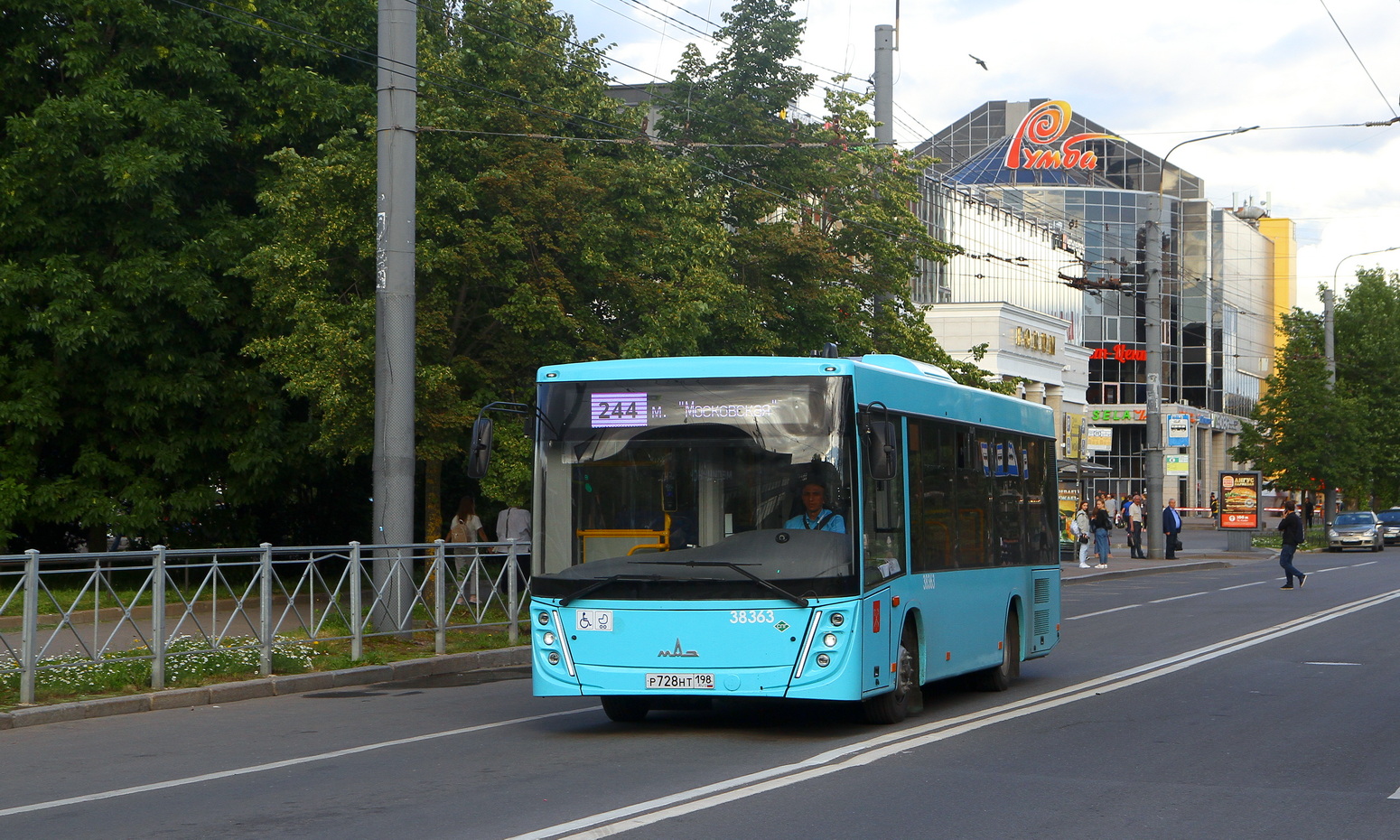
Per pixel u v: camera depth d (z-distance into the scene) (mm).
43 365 23562
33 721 12031
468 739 11078
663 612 10648
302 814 7910
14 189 22406
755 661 10508
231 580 14672
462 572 18016
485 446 11266
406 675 16094
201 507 24719
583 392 11258
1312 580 36312
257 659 14922
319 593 15836
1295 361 61688
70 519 24172
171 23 24062
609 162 22266
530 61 21359
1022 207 84125
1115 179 96500
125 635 13492
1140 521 47969
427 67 20891
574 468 11133
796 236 27031
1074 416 70688
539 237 20906
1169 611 26062
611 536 10961
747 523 10758
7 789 8844
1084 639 20531
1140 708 12766
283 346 20516
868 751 10164
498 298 21516
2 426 24047
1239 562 48344
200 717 12625
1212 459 100188
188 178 24422
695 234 23141
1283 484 62031
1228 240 101125
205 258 23656
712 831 7441
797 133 29031
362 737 11227
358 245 20328
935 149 96312
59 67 24156
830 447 10789
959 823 7715
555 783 8914
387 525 17406
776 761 9789
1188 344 96688
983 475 14055
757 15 28781
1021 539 15203
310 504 30391
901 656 11750
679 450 10961
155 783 9023
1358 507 79688
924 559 12305
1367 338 72125
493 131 20812
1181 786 8906
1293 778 9234
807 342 27250
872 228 29750
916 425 12312
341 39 25781
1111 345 90062
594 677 10750
